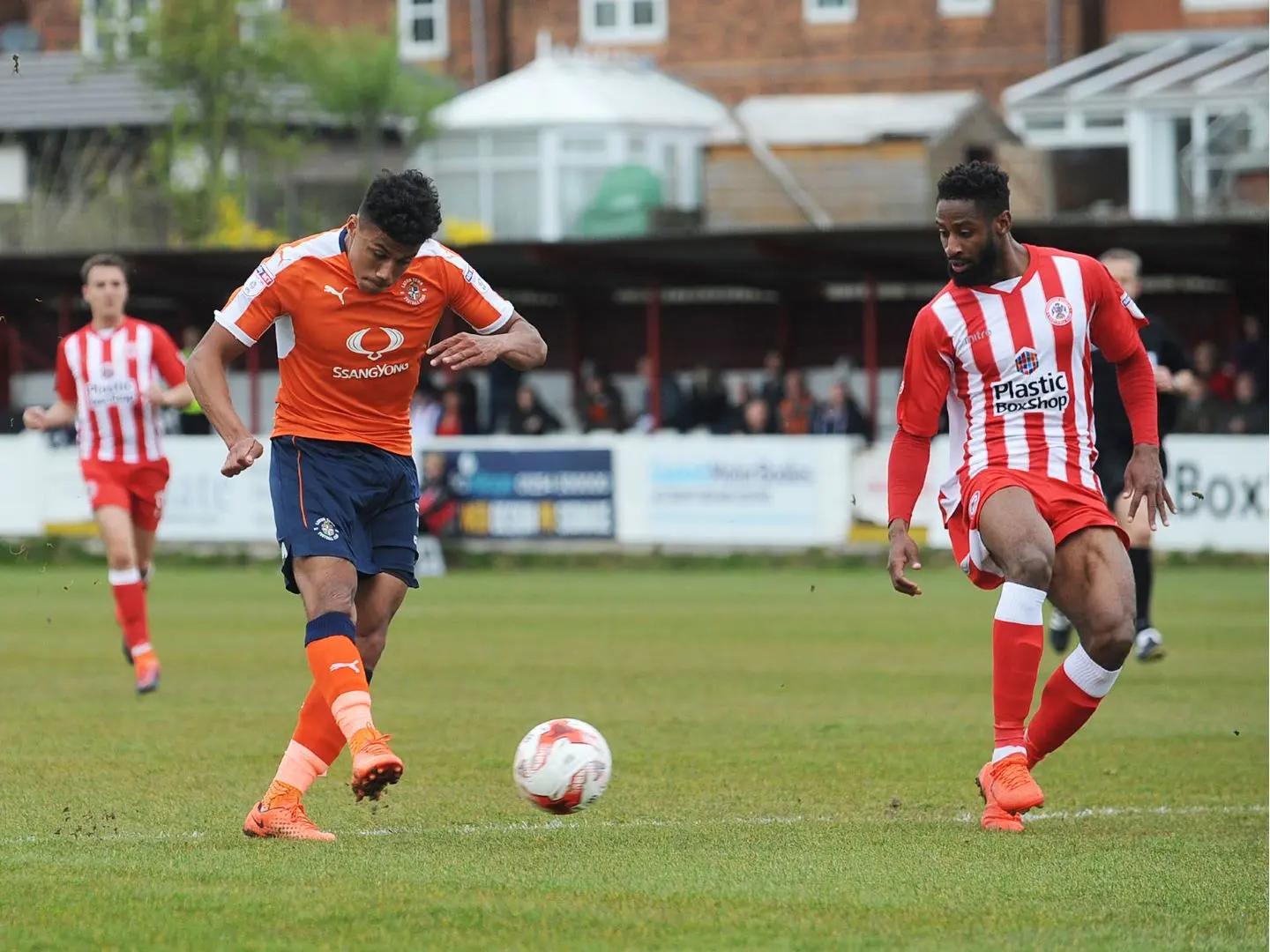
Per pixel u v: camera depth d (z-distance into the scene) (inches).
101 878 810.8
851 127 4977.9
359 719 858.1
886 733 1349.7
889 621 2285.9
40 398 4579.2
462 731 1364.4
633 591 2778.1
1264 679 1706.4
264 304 895.1
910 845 903.1
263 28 5019.7
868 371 3708.2
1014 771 942.4
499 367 4057.6
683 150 5329.7
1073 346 956.6
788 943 695.7
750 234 3435.0
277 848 891.4
